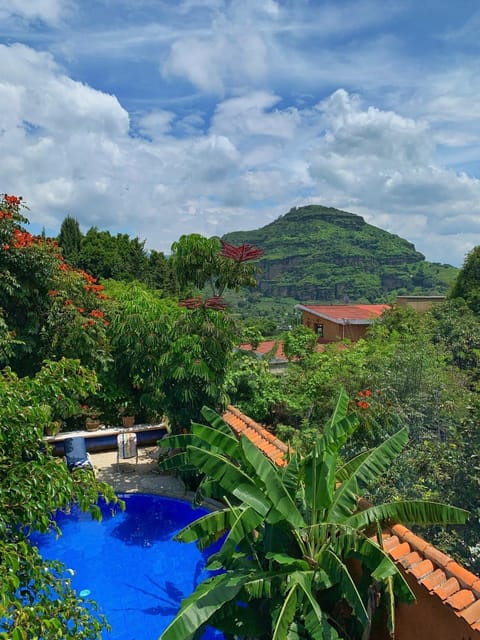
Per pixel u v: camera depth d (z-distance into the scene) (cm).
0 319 1266
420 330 1995
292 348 1842
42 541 1133
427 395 1145
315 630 531
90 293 1722
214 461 685
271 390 1550
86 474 573
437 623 568
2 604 364
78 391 634
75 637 441
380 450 730
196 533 663
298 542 629
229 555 598
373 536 671
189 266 1428
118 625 851
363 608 532
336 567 573
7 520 472
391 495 834
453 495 853
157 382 1427
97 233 4875
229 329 1332
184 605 558
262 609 665
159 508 1304
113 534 1170
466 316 2159
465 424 977
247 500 631
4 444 512
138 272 4641
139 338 1445
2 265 1344
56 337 1502
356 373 1332
